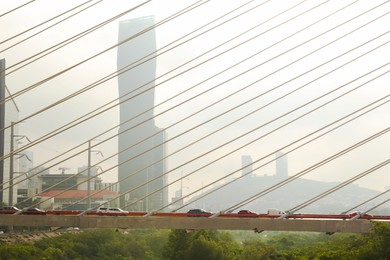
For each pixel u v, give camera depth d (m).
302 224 47.28
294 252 100.38
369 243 56.94
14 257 86.06
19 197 135.00
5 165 117.69
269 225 47.72
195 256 87.62
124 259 105.19
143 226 49.94
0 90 116.38
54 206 123.06
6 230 105.44
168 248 92.00
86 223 50.97
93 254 105.50
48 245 99.88
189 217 49.56
